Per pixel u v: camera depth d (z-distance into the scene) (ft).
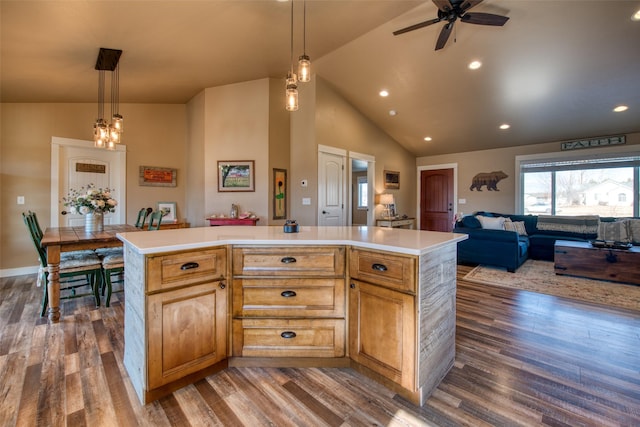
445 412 4.98
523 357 6.70
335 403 5.20
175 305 5.39
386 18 11.03
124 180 15.92
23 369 6.13
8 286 11.69
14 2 6.80
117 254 10.34
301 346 6.19
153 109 16.75
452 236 6.68
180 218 17.48
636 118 15.80
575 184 18.95
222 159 15.61
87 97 14.06
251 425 4.69
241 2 8.39
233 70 13.53
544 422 4.73
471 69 13.55
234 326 6.19
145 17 8.21
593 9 9.94
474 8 10.33
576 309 9.61
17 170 13.28
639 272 12.01
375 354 5.72
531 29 11.00
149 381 5.13
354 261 5.99
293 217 15.96
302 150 15.62
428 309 5.39
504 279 13.08
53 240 8.67
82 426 4.63
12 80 10.86
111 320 8.60
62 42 8.80
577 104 15.12
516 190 20.75
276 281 6.11
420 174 24.99
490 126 18.56
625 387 5.62
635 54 11.41
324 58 13.76
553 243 16.71
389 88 15.88
